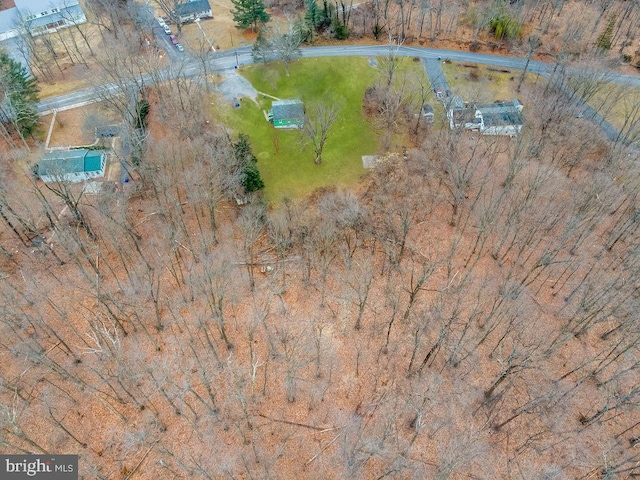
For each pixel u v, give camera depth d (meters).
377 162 70.94
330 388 50.75
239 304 57.25
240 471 45.28
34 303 56.44
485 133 76.88
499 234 63.34
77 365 51.50
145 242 62.72
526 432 47.78
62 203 65.94
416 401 49.69
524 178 67.75
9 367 51.19
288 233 61.81
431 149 74.25
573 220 57.81
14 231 59.66
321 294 58.31
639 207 63.38
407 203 67.31
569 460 46.22
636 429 48.22
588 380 51.16
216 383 50.66
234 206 66.94
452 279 56.94
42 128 76.88
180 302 57.03
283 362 52.44
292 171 72.44
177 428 47.66
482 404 49.03
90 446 46.28
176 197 65.94
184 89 76.75
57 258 60.44
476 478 44.94
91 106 80.50
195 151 67.06
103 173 70.50
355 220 64.19
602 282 57.66
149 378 50.69
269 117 79.25
